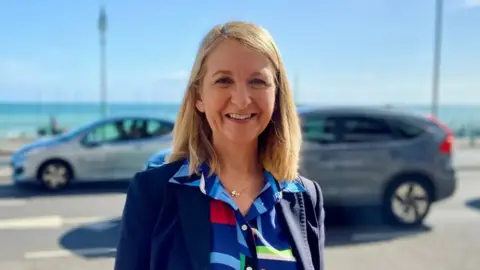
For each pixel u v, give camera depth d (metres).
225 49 1.45
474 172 13.41
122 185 9.71
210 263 1.35
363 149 6.30
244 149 1.53
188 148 1.53
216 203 1.43
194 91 1.55
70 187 9.53
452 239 5.96
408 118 6.54
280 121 1.60
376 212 6.91
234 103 1.44
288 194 1.56
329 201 6.23
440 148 6.52
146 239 1.42
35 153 9.11
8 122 36.75
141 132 9.52
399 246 5.66
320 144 6.21
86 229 6.27
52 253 5.26
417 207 6.50
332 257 5.24
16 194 8.88
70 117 44.16
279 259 1.43
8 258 5.08
